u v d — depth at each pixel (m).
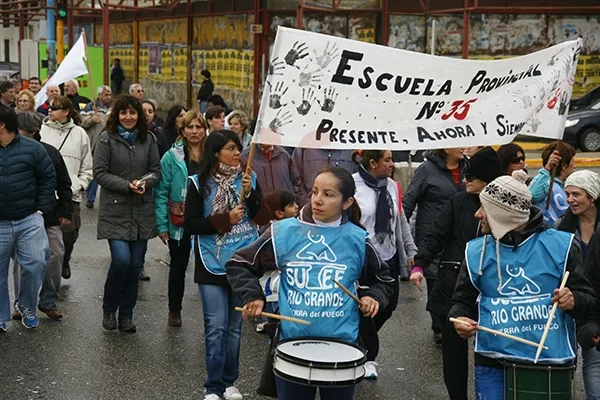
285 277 4.95
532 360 4.82
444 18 26.62
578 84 26.00
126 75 38.66
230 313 6.80
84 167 10.15
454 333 6.42
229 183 6.68
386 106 6.17
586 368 6.07
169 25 35.00
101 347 8.07
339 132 6.07
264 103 5.84
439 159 8.27
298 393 4.86
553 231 4.94
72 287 10.21
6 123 7.84
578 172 6.70
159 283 10.60
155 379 7.29
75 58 14.76
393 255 7.49
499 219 4.86
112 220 8.34
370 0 27.09
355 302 4.94
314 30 28.41
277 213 7.84
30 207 8.12
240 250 5.07
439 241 6.55
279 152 9.14
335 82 5.98
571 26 25.72
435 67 6.25
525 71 6.70
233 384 7.07
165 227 8.55
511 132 6.59
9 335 8.33
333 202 4.90
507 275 4.90
